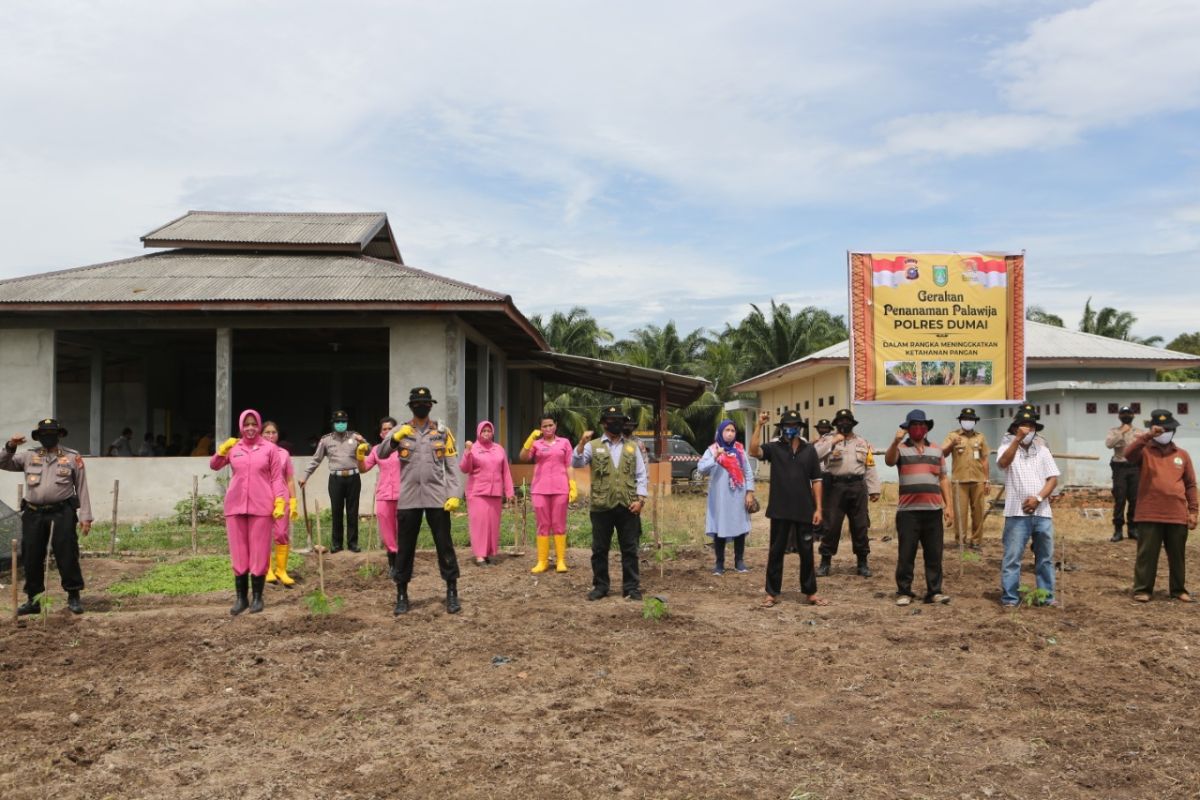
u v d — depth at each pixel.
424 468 8.88
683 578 11.09
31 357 18.77
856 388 14.04
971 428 13.72
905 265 14.15
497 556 12.90
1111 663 7.13
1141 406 21.75
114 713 6.02
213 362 29.61
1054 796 4.73
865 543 11.31
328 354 28.33
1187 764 5.13
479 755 5.24
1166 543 9.76
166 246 21.86
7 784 4.88
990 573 11.35
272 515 9.28
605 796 4.71
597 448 9.58
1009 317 14.18
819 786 4.83
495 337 22.69
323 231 22.89
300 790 4.80
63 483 9.13
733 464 11.31
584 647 7.54
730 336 55.16
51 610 9.34
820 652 7.41
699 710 6.01
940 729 5.67
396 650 7.51
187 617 8.91
